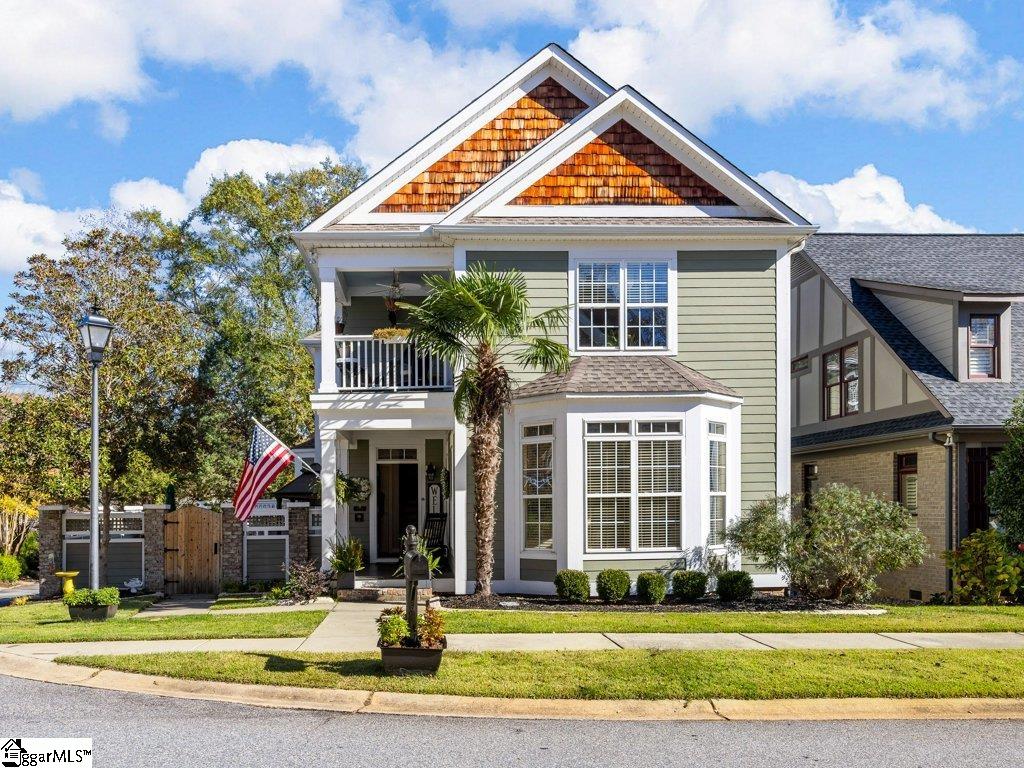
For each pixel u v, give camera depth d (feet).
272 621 40.06
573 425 47.37
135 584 62.90
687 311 52.75
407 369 57.16
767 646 33.37
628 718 25.59
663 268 52.85
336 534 53.16
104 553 64.95
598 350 52.39
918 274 68.39
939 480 55.52
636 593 47.03
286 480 83.76
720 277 52.95
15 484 70.64
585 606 44.78
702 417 48.11
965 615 41.68
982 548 51.24
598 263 52.70
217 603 51.13
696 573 46.47
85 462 65.72
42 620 43.21
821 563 45.55
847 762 21.77
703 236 52.37
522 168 53.06
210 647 33.37
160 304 72.43
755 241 52.95
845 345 68.23
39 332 67.56
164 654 31.63
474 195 52.42
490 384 45.80
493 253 52.29
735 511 50.60
